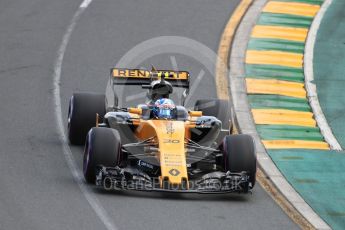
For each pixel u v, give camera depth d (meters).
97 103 55.41
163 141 47.00
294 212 47.25
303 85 71.81
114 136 47.31
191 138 51.38
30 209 44.25
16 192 46.72
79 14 88.69
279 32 84.50
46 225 42.12
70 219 43.09
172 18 88.50
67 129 59.25
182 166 45.72
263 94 69.44
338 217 47.19
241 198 48.69
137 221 43.31
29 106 63.72
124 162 49.81
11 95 66.06
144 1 94.00
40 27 84.38
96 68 74.00
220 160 49.78
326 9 92.06
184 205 46.31
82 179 49.44
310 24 87.12
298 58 77.94
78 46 79.44
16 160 52.22
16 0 93.62
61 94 67.00
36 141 56.25
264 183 51.69
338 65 76.69
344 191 51.19
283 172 53.81
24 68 73.00
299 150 58.06
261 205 47.72
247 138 48.47
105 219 43.34
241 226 44.00
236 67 75.50
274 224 44.91
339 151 58.25
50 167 51.28
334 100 68.81
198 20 88.06
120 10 90.44
